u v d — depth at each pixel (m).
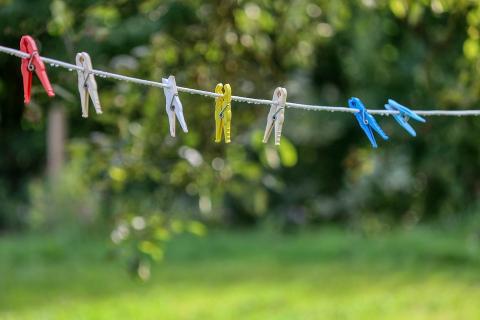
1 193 25.59
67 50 7.17
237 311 12.73
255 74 8.73
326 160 22.52
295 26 8.55
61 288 15.23
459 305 12.99
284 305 13.28
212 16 8.20
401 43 12.71
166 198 8.42
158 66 8.00
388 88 14.16
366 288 14.89
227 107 4.16
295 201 24.95
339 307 12.93
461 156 13.12
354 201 20.30
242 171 8.26
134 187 9.90
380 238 20.30
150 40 7.95
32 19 7.08
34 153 26.06
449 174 13.76
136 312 12.70
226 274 16.95
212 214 24.16
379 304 13.13
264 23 8.21
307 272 17.06
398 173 15.75
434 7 7.33
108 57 7.98
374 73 14.96
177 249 20.53
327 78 17.19
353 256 19.12
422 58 11.83
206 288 15.18
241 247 21.27
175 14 8.04
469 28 7.59
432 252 18.64
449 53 9.52
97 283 15.69
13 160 26.39
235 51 8.34
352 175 16.78
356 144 20.20
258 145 7.95
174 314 12.55
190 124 8.33
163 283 15.77
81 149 8.16
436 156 13.69
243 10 8.09
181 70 8.29
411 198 15.49
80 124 9.12
